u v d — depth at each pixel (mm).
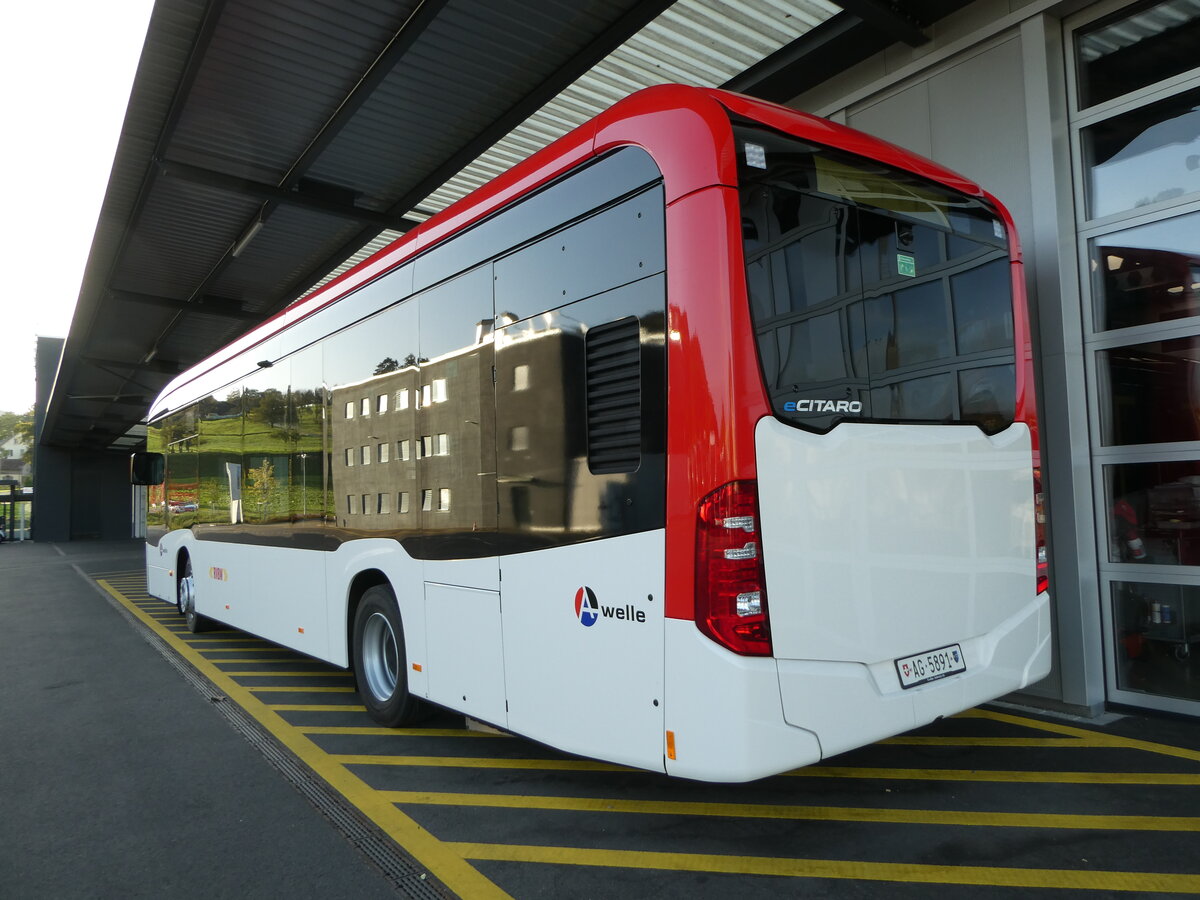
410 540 4449
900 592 3127
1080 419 4785
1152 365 4562
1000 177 5078
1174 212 4438
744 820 3482
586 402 3234
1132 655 4723
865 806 3578
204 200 8836
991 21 5062
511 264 3721
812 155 3098
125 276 11703
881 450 3117
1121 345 4676
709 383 2752
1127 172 4680
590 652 3168
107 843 3516
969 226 3686
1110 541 4766
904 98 5668
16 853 3447
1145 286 4590
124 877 3191
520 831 3465
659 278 2934
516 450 3615
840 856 3115
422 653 4328
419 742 4773
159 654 7918
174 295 12656
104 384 21438
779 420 2824
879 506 3084
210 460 7906
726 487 2713
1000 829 3295
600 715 3113
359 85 6508
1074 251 4859
